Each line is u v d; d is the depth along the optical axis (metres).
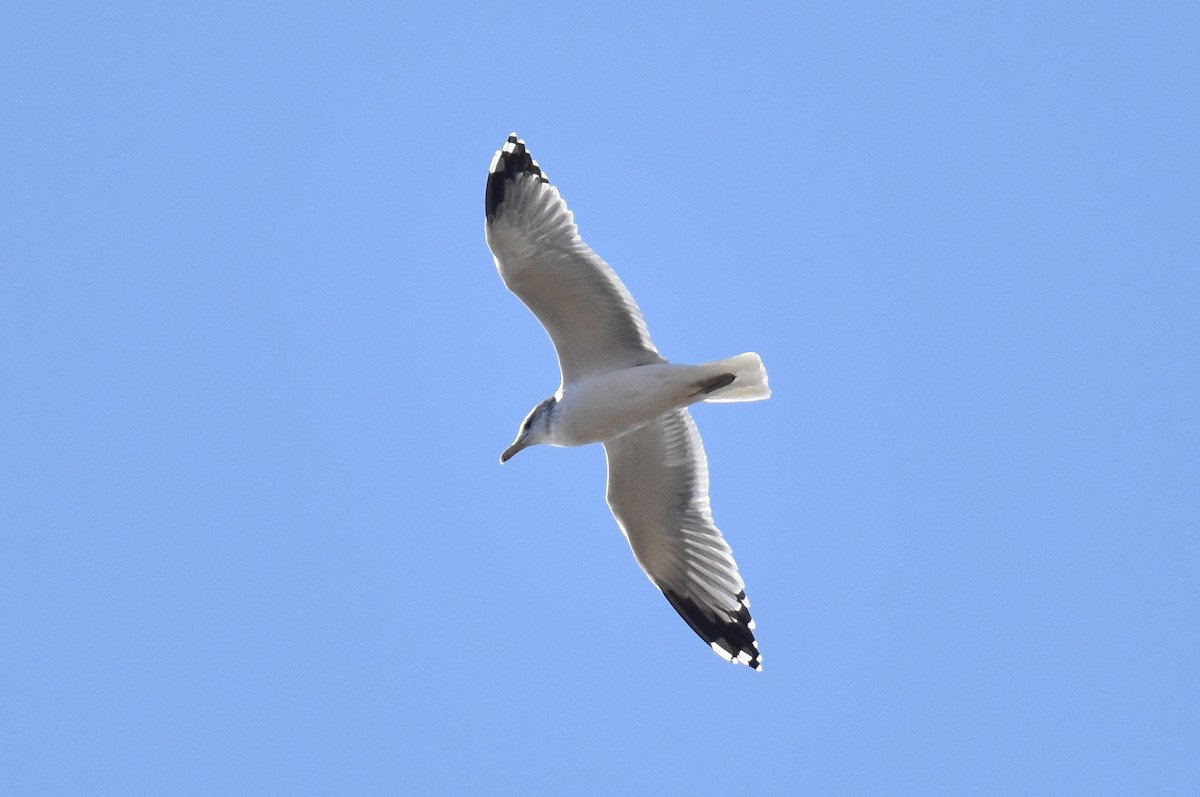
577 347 14.71
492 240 14.10
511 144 14.11
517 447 14.62
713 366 14.16
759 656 15.30
